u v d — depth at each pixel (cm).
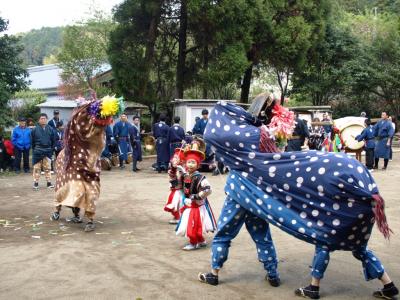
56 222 842
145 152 2188
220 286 524
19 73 2025
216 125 501
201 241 670
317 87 2928
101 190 1202
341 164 452
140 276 553
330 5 2725
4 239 721
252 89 3750
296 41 2461
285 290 513
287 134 493
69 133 770
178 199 810
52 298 486
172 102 2211
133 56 2375
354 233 457
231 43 2309
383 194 1124
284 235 737
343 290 512
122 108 761
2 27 1980
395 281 532
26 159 1636
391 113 3319
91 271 570
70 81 3033
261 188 484
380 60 3142
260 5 2312
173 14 2431
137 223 837
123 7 2342
